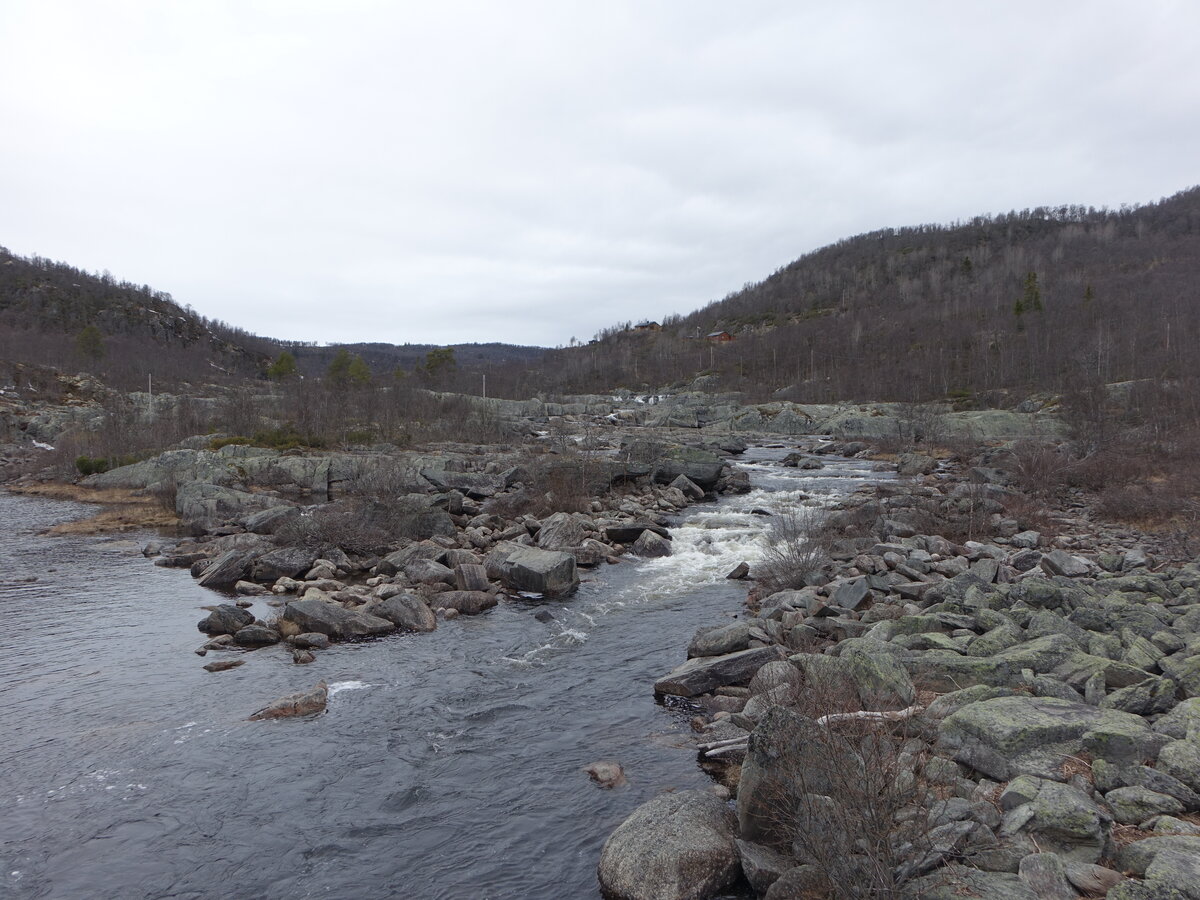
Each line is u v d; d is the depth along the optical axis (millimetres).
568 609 16391
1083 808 6105
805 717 7094
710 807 7547
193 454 37906
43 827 8117
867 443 56875
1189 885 5012
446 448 49344
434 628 15078
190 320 185750
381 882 7188
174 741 10141
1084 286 127562
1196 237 161125
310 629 14578
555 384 139250
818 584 16719
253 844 7828
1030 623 11430
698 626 14891
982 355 94125
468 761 9508
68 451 45281
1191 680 8594
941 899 5398
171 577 19688
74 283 172250
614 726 10422
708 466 34719
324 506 27266
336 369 99250
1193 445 33094
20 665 13086
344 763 9508
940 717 8461
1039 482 29812
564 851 7578
